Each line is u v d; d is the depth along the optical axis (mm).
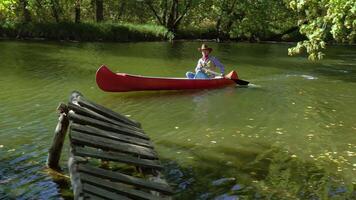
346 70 18531
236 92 13008
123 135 6805
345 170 7066
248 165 7207
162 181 5879
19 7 28375
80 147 5922
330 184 6508
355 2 11359
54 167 6719
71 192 5984
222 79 13500
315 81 15609
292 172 6934
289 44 30938
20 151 7375
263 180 6605
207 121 9789
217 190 6199
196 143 8250
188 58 20781
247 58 21828
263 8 32562
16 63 16672
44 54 19672
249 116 10367
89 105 7289
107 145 6141
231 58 21656
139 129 7398
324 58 22578
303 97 12773
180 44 27844
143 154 6340
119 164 6961
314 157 7664
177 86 12711
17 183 6172
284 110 11062
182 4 33219
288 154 7781
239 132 9031
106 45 25094
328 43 30406
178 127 9258
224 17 32156
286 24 33438
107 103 11133
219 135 8781
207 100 11836
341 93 13562
